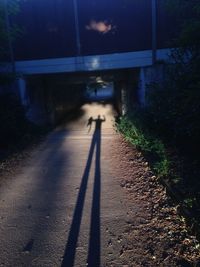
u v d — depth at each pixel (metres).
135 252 3.65
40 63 11.80
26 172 6.93
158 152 6.96
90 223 4.38
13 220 4.59
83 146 9.41
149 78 11.02
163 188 5.31
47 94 15.37
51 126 15.34
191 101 5.77
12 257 3.70
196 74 5.93
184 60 7.95
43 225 4.40
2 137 9.41
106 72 14.51
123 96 17.14
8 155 8.34
